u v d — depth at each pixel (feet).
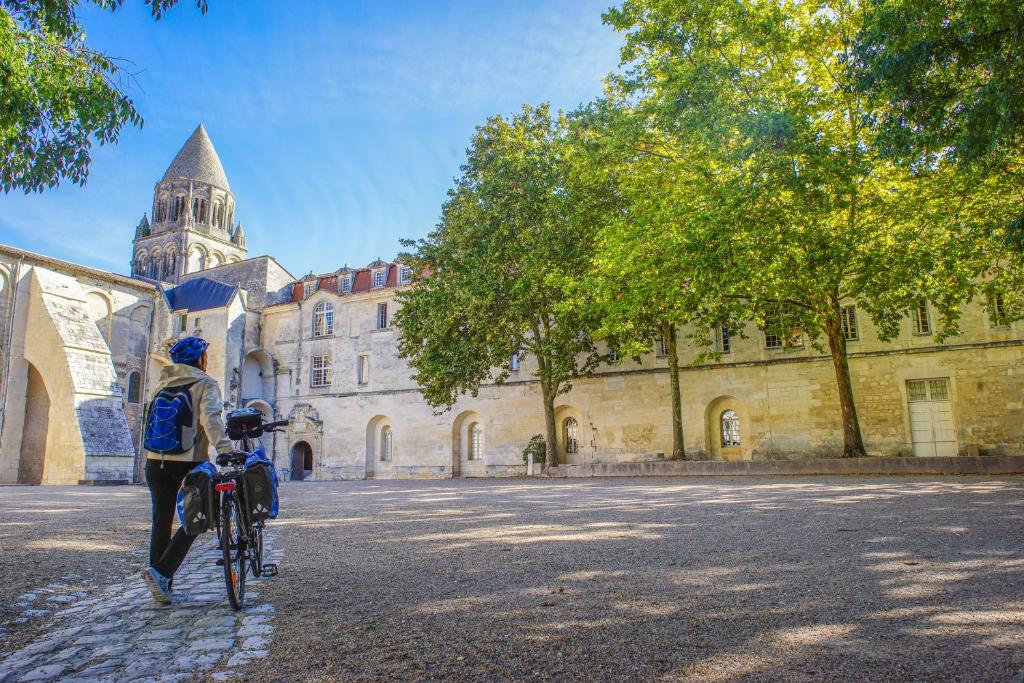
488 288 86.48
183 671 11.89
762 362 105.60
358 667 11.89
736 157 61.98
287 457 149.89
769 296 71.41
